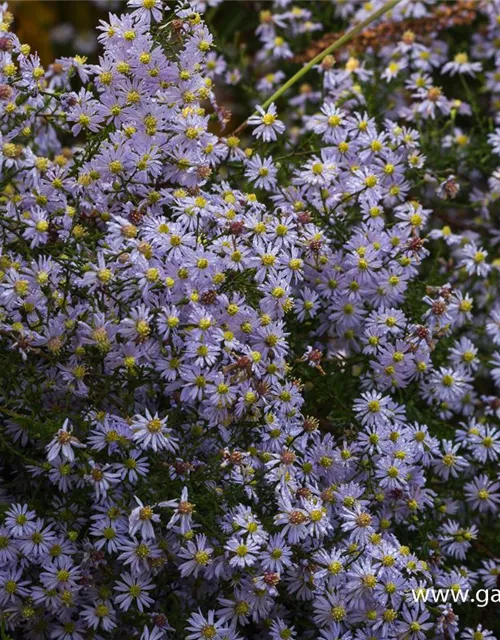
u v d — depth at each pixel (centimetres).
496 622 48
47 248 41
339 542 42
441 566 46
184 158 43
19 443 42
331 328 47
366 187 47
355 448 44
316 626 42
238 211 44
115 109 43
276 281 42
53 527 41
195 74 44
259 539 39
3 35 42
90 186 43
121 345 40
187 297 40
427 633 45
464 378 48
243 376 40
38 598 39
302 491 41
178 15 44
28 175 42
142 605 41
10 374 40
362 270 45
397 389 49
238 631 43
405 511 45
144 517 38
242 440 42
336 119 49
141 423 39
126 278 40
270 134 48
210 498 40
